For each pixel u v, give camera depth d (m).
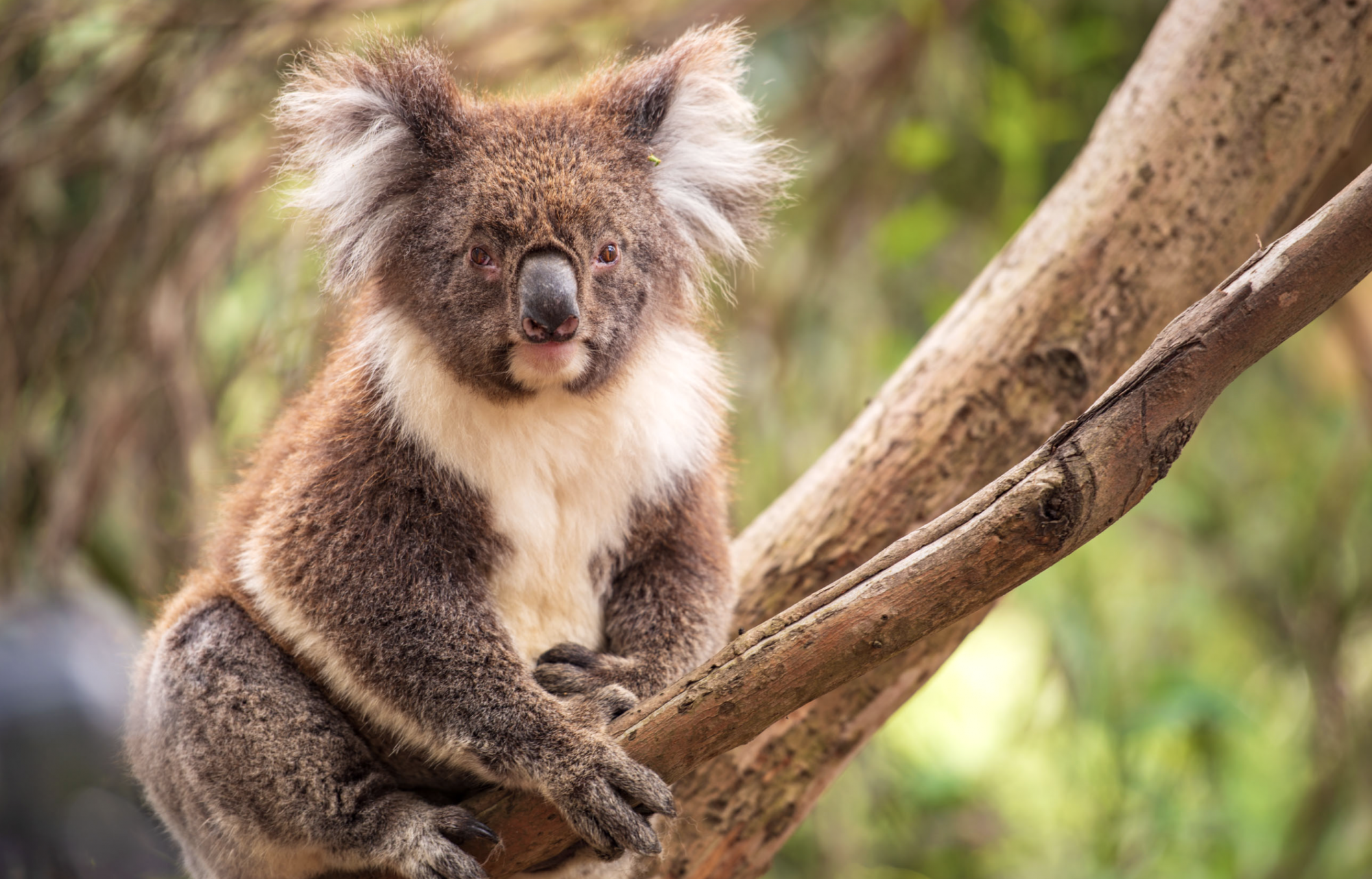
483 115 6.14
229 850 5.77
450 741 5.34
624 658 5.82
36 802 5.60
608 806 4.91
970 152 12.12
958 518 4.54
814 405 11.85
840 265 11.99
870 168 11.59
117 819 5.95
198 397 10.11
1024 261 6.95
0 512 10.49
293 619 5.65
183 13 10.41
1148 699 11.40
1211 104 6.84
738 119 6.63
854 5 11.39
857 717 6.60
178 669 5.80
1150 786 11.55
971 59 11.54
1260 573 12.20
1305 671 12.26
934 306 11.59
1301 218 7.19
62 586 9.84
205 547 6.95
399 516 5.67
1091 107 11.85
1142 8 11.50
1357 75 6.87
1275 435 12.73
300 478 5.87
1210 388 4.36
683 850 6.39
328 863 5.72
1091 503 4.35
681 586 6.06
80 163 10.89
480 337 5.68
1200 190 6.79
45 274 10.73
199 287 10.44
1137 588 13.73
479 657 5.46
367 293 6.17
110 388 10.45
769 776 6.50
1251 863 11.41
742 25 10.81
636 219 5.96
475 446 5.85
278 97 6.40
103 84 10.68
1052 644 11.90
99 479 10.34
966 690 14.85
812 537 6.84
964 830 12.49
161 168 10.59
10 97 10.88
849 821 10.98
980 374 6.79
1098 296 6.76
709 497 6.27
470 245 5.70
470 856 5.25
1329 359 13.20
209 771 5.68
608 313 5.82
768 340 11.82
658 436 6.12
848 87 11.55
